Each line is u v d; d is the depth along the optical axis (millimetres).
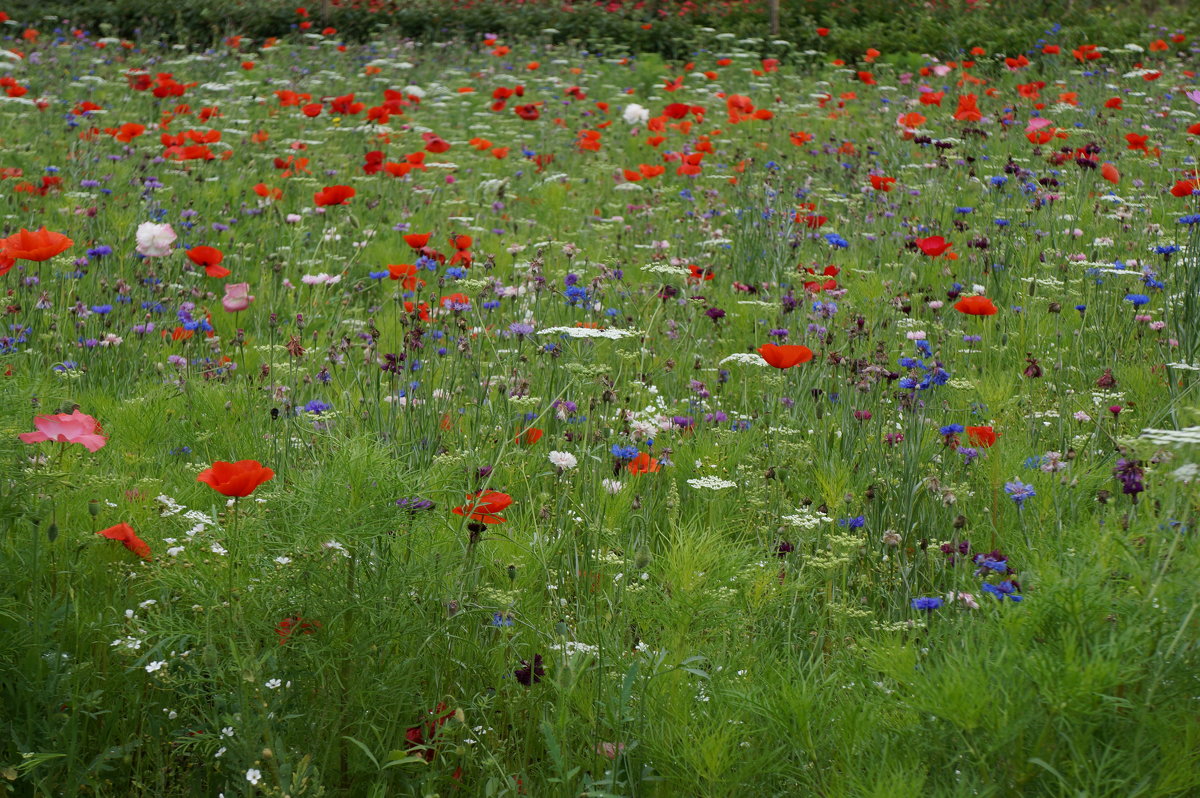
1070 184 9023
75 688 2707
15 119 12070
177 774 2709
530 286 5891
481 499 2986
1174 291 6016
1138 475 3029
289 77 16906
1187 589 2438
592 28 22359
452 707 2760
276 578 2701
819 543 3785
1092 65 15570
